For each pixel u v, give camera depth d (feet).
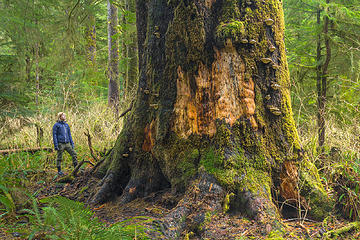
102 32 62.13
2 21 25.79
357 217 10.41
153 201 12.23
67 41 25.34
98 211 12.26
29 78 38.58
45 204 12.34
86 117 28.78
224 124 10.98
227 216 10.01
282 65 11.64
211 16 11.37
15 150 21.16
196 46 11.37
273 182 11.07
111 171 13.78
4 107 29.17
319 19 17.22
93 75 35.53
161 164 12.64
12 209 11.10
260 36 11.17
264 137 11.09
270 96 11.26
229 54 11.05
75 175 17.26
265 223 9.38
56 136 19.25
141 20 13.83
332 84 17.37
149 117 13.17
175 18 11.80
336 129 16.96
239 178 10.48
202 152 11.35
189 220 9.87
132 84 32.65
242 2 11.09
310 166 11.75
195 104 11.62
